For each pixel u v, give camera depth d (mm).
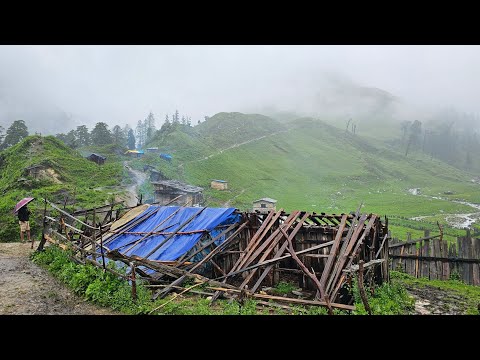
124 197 47781
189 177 89688
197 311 8695
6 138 114938
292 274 11914
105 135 131375
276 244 11523
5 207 29734
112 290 9555
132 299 9078
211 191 83875
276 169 119750
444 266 15766
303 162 135500
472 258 15188
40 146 62188
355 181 117938
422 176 146000
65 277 11164
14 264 13820
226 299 10094
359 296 9516
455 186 132375
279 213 12766
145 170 81812
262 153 138625
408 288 13930
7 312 8625
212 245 12547
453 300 12078
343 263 10133
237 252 12148
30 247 17688
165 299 9727
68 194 40750
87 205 36656
